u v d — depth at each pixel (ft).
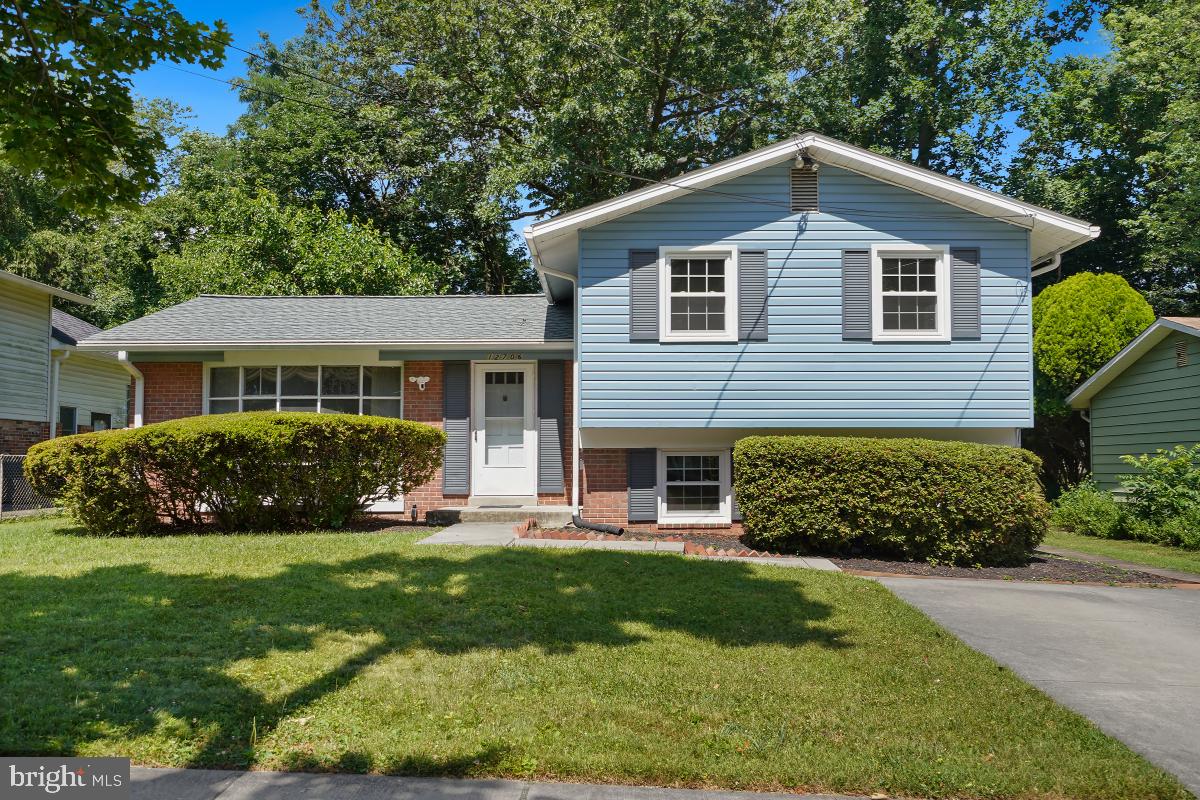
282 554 27.68
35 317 59.00
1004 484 31.99
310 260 69.97
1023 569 32.14
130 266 85.87
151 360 42.57
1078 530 49.16
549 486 42.09
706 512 40.45
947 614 23.59
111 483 31.73
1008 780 12.80
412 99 84.02
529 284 97.09
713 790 12.50
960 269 38.60
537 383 42.63
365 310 47.88
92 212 20.13
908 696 16.43
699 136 78.23
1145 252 74.28
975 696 16.55
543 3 68.74
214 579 23.70
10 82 17.65
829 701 16.02
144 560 26.50
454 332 42.83
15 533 33.17
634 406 38.32
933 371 38.34
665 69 75.36
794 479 32.58
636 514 40.14
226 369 43.32
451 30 77.77
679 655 18.48
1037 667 18.86
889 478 32.14
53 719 13.87
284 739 13.65
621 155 69.87
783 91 71.36
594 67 69.77
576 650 18.58
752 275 38.55
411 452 35.45
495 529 35.47
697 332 38.60
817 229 38.70
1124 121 77.92
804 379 38.32
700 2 69.26
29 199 83.82
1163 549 40.63
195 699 14.93
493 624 20.17
